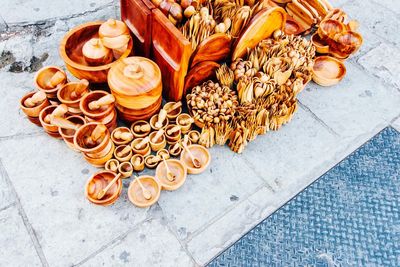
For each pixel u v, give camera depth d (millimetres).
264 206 1779
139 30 1854
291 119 2078
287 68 1933
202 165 1813
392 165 1962
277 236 1709
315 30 2432
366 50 2436
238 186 1824
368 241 1728
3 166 1792
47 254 1586
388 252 1706
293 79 1959
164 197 1760
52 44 2254
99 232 1651
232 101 1830
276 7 1856
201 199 1771
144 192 1652
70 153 1853
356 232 1748
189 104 1884
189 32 1738
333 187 1867
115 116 1806
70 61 1745
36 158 1827
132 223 1684
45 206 1698
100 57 1742
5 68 2129
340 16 2314
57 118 1657
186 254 1628
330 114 2121
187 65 1752
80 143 1637
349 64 2355
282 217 1760
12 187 1739
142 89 1654
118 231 1661
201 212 1737
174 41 1662
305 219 1764
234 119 1829
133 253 1614
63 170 1801
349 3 2701
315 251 1688
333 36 2188
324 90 2223
